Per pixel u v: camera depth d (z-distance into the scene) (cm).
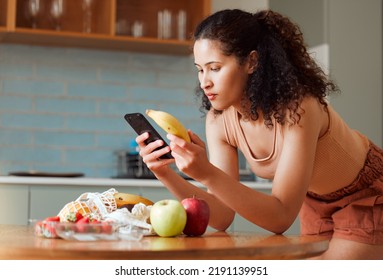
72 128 506
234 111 254
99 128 510
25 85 500
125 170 507
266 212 215
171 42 490
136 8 502
